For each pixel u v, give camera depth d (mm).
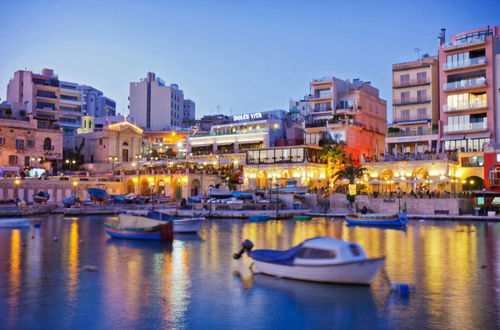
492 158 78312
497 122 82188
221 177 105188
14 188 89812
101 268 33219
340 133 102500
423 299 24828
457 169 83125
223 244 45094
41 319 22094
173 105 169125
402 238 49281
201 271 31984
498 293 26031
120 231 48844
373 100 113312
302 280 27922
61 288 27516
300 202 85938
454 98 86438
